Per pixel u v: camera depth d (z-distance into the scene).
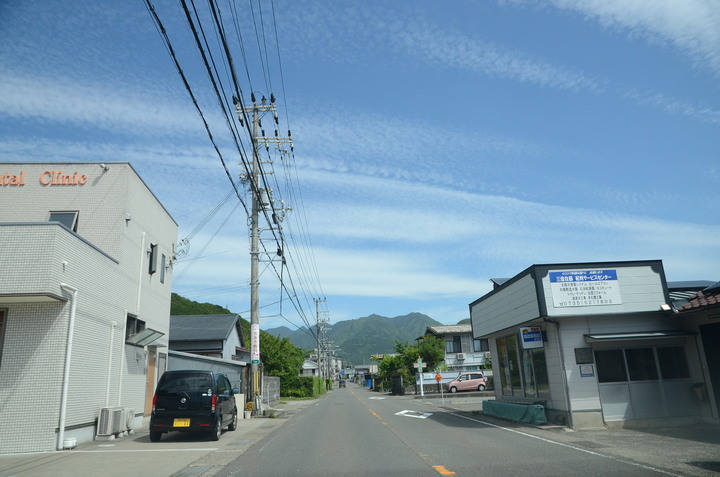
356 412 23.81
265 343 45.50
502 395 20.47
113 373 14.34
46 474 8.42
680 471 7.94
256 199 22.05
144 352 17.08
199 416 12.87
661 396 14.36
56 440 11.16
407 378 49.12
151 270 18.00
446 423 16.92
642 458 9.23
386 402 32.97
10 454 10.71
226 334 32.50
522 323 16.02
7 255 11.12
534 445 11.20
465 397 37.38
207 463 9.61
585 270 14.80
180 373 13.31
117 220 15.13
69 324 11.69
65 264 11.62
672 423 14.14
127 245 15.53
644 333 14.67
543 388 15.98
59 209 15.15
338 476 8.12
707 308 12.71
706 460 8.86
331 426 16.98
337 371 154.12
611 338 14.12
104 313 13.78
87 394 12.67
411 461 9.41
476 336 22.06
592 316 14.74
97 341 13.30
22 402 11.16
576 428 13.98
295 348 51.19
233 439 13.53
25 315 11.57
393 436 13.59
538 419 14.95
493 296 19.44
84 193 15.28
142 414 16.70
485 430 14.44
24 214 15.02
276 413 23.19
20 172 15.28
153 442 12.82
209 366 25.22
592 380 14.37
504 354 20.17
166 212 19.88
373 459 9.79
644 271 14.89
